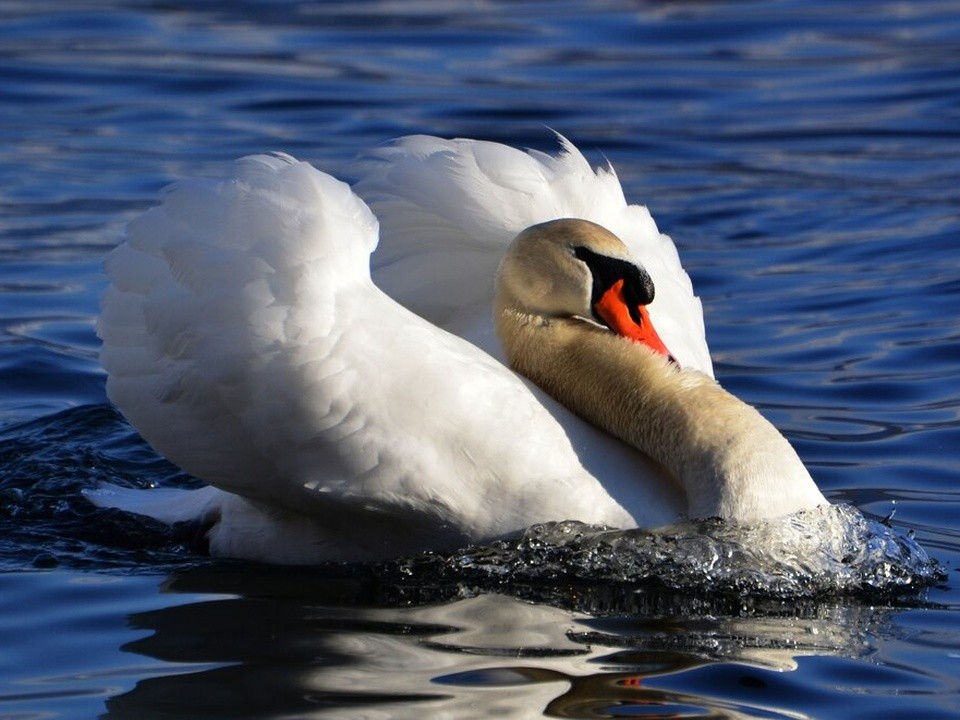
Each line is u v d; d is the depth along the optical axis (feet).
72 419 52.54
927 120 90.89
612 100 94.89
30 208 73.41
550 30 110.42
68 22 108.78
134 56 100.53
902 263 67.62
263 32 107.86
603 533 39.70
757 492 39.91
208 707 31.63
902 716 31.58
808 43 108.17
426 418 39.11
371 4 116.88
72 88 93.71
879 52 105.60
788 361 57.31
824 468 47.91
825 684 33.17
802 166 83.10
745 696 32.40
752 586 38.96
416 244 46.78
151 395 41.42
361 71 98.58
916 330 59.52
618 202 48.11
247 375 39.58
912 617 37.60
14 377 55.77
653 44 107.55
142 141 84.17
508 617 37.01
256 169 41.68
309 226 39.96
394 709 31.40
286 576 40.65
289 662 33.96
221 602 38.27
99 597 38.68
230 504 43.45
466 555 39.96
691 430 40.45
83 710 31.63
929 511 44.57
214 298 39.93
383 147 47.57
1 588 39.37
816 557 39.73
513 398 40.09
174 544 43.98
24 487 47.21
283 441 39.68
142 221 41.83
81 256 67.31
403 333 39.65
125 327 41.70
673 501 40.88
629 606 37.96
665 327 45.88
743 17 114.11
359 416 39.04
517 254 43.04
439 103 92.22
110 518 45.21
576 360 42.19
